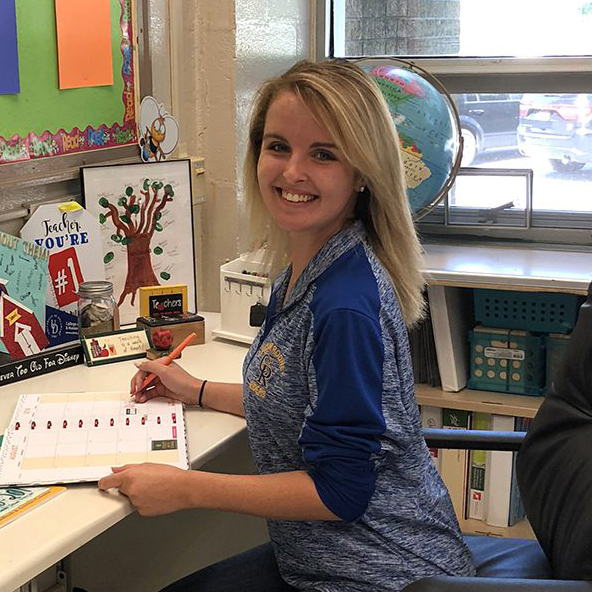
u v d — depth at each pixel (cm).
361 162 119
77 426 135
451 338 232
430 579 106
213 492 117
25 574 101
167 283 194
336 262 122
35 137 169
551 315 231
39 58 167
